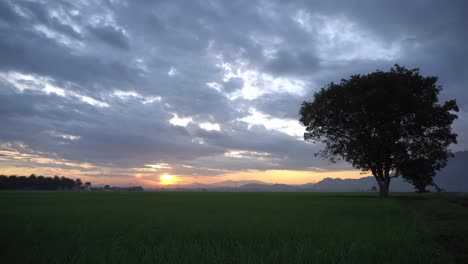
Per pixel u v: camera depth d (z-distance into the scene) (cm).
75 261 686
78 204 2705
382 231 1030
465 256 772
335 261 679
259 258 690
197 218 1448
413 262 675
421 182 4734
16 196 4672
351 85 4850
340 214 1684
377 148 4606
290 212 1823
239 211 1911
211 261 664
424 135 4622
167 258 695
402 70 4712
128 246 817
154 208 2184
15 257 708
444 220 1559
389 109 4419
